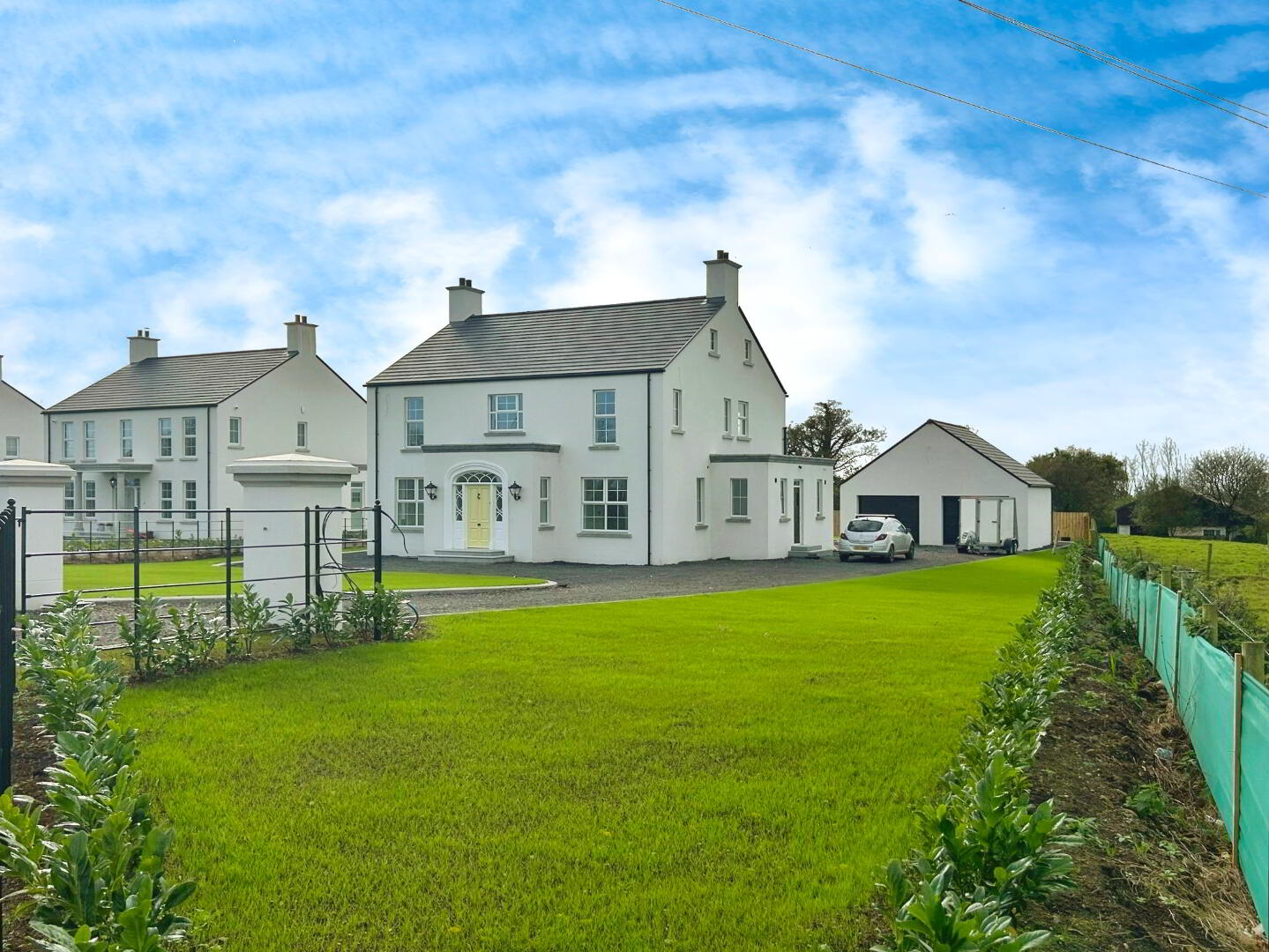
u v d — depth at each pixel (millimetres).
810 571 29312
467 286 38531
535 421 33719
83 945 3520
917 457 48688
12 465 16016
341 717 8898
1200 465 59312
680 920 5051
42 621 11000
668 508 32031
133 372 47125
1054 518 54250
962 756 6059
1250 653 6363
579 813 6535
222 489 41281
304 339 45250
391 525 35594
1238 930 5152
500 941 4820
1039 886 4492
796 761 7738
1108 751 8469
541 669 11109
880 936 4871
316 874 5551
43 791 6680
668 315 35062
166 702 9453
